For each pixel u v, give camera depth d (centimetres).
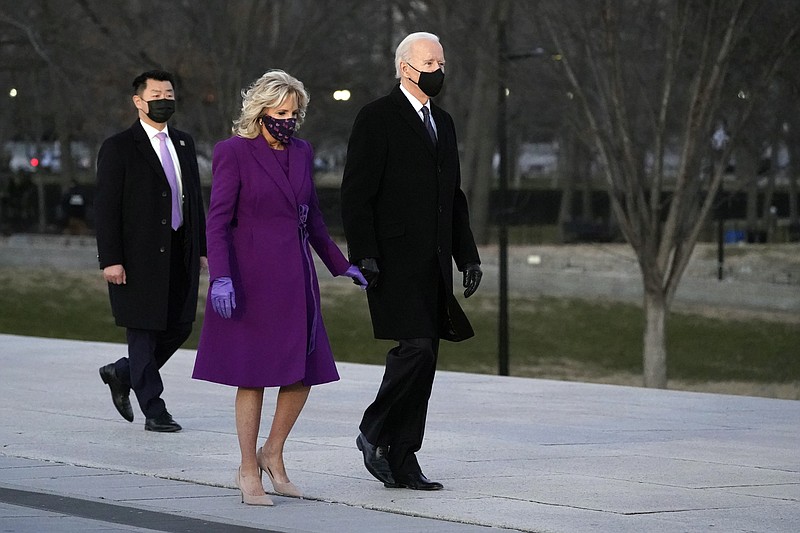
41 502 1973
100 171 2619
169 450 2447
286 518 1862
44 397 3195
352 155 1988
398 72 2020
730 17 5806
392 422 2056
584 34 6003
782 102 6378
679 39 5988
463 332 1997
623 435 2664
